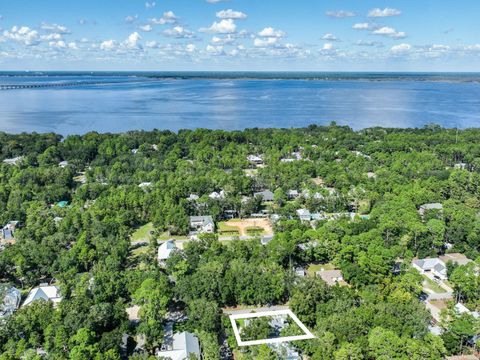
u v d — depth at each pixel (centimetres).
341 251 13175
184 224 15988
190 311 10406
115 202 17312
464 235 14888
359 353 8612
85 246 13438
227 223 17612
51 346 9038
